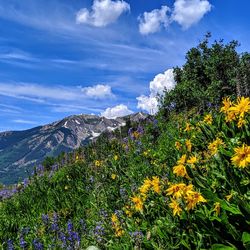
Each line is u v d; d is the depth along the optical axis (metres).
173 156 9.26
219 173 4.93
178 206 4.48
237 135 6.12
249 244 3.84
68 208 10.47
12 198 14.73
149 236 5.25
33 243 8.39
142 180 9.09
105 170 11.59
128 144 14.55
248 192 4.41
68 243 7.81
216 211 4.21
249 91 13.26
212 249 4.07
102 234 7.09
